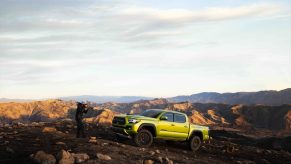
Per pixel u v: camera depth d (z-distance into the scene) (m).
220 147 22.50
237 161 17.48
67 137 17.00
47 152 12.52
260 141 64.31
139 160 12.77
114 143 15.76
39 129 21.06
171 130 17.89
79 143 14.88
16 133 18.20
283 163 20.48
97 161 11.84
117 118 17.53
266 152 24.73
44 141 15.15
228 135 70.88
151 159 13.30
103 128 25.03
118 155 13.25
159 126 17.47
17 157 11.91
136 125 16.70
